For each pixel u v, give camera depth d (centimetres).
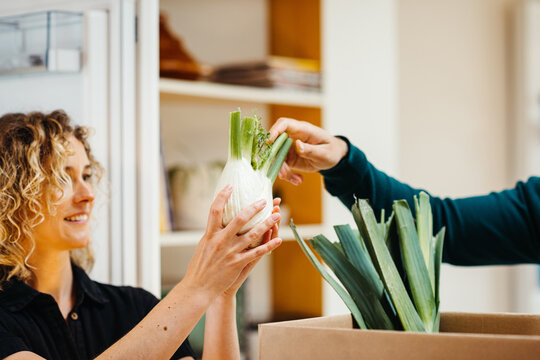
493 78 309
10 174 122
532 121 306
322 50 223
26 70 153
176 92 193
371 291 87
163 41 199
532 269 304
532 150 305
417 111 282
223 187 85
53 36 152
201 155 237
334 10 228
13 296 121
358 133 232
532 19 303
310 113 227
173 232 196
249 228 85
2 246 122
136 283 151
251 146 87
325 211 220
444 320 88
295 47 236
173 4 232
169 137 229
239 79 218
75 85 153
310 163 121
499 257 124
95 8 152
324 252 89
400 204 88
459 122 297
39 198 123
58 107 155
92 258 150
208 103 233
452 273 292
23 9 159
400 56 277
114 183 151
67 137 129
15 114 131
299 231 212
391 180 124
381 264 83
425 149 285
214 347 115
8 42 157
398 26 276
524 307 303
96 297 133
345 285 88
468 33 301
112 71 151
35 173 122
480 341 66
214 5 241
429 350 68
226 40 244
